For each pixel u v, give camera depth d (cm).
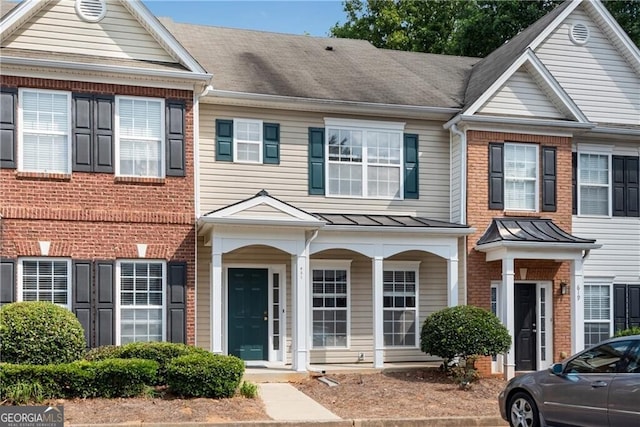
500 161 1897
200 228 1648
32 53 1554
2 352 1360
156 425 1153
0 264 1507
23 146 1545
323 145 1867
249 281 1814
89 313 1561
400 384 1611
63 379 1286
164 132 1634
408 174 1928
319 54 2203
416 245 1798
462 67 2322
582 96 2055
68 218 1558
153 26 1622
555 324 1889
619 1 2745
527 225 1872
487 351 1633
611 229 2047
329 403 1412
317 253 1872
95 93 1590
